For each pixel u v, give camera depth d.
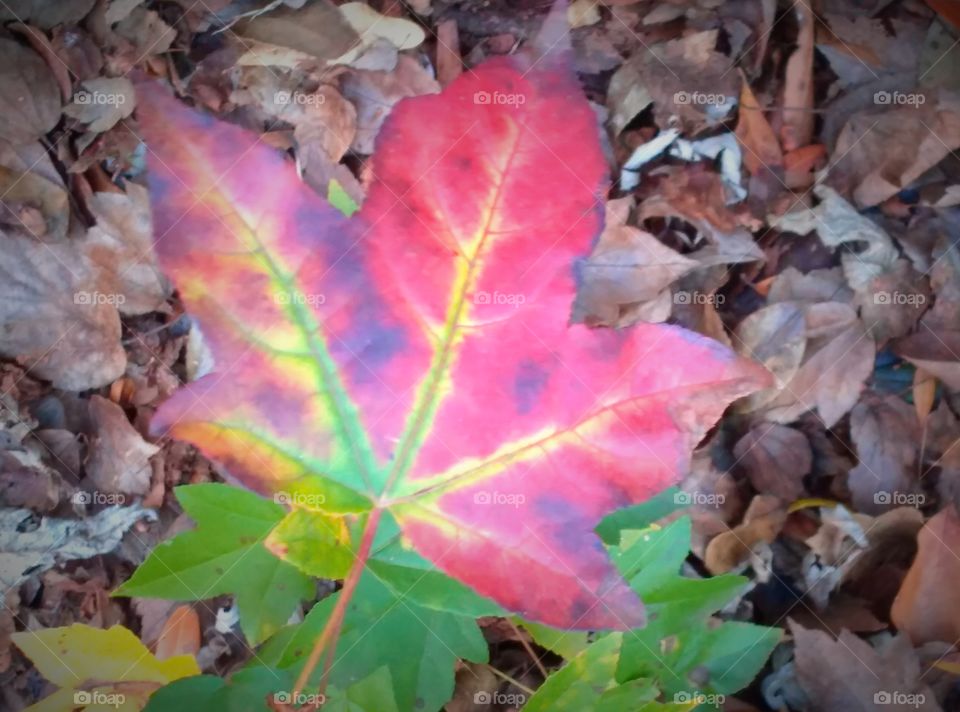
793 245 0.35
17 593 0.31
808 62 0.36
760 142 0.35
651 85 0.35
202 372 0.33
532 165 0.22
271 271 0.22
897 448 0.34
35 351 0.33
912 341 0.34
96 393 0.33
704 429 0.22
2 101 0.33
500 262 0.22
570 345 0.22
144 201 0.33
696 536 0.33
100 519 0.32
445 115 0.22
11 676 0.30
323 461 0.23
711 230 0.34
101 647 0.29
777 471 0.34
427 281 0.22
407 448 0.23
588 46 0.35
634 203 0.34
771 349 0.34
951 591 0.32
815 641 0.31
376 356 0.22
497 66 0.22
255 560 0.27
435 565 0.23
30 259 0.33
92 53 0.34
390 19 0.34
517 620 0.28
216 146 0.21
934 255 0.35
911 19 0.36
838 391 0.34
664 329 0.22
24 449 0.32
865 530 0.33
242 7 0.34
